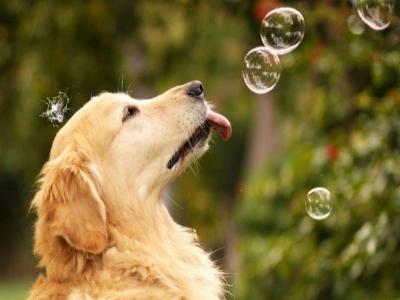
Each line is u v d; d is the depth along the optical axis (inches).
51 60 630.5
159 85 729.0
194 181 832.3
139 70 648.4
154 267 282.8
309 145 481.4
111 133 295.1
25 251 1119.6
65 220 274.7
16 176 1082.7
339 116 430.9
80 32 619.5
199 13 571.2
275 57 311.9
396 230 366.0
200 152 306.7
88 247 272.2
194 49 746.8
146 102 304.0
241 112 949.8
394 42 370.3
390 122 370.0
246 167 1048.8
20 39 620.4
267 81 310.8
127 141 296.2
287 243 422.9
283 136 724.0
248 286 533.0
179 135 301.0
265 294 523.5
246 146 1077.8
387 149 371.9
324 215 321.4
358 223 393.7
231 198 1087.6
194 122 302.8
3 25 617.9
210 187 869.8
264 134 903.1
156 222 298.5
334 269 392.5
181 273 290.2
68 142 294.2
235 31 746.8
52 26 609.3
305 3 404.2
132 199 294.5
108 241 283.3
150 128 299.0
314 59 410.0
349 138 414.3
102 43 631.8
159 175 299.4
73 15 601.9
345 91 430.3
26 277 1138.0
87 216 276.1
